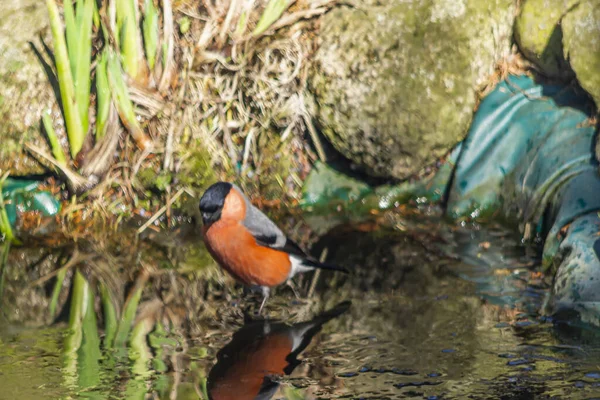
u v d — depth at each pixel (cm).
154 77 1270
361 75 1235
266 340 862
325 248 1117
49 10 1195
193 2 1297
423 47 1230
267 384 759
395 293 977
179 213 1233
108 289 1009
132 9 1241
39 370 791
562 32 1188
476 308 927
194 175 1254
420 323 894
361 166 1263
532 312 911
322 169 1284
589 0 1184
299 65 1268
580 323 881
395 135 1232
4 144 1252
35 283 1026
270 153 1285
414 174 1256
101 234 1190
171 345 852
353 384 761
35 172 1254
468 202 1211
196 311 947
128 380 768
